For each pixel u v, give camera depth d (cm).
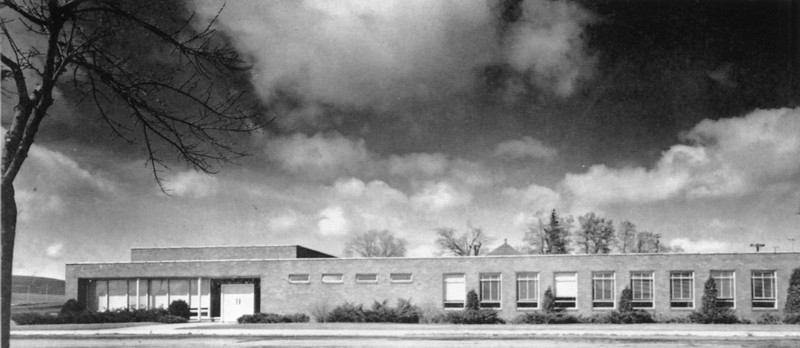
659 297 4144
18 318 4078
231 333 3103
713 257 4131
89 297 4756
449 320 3975
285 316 4219
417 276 4391
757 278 4088
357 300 4422
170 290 4700
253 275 4559
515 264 4309
